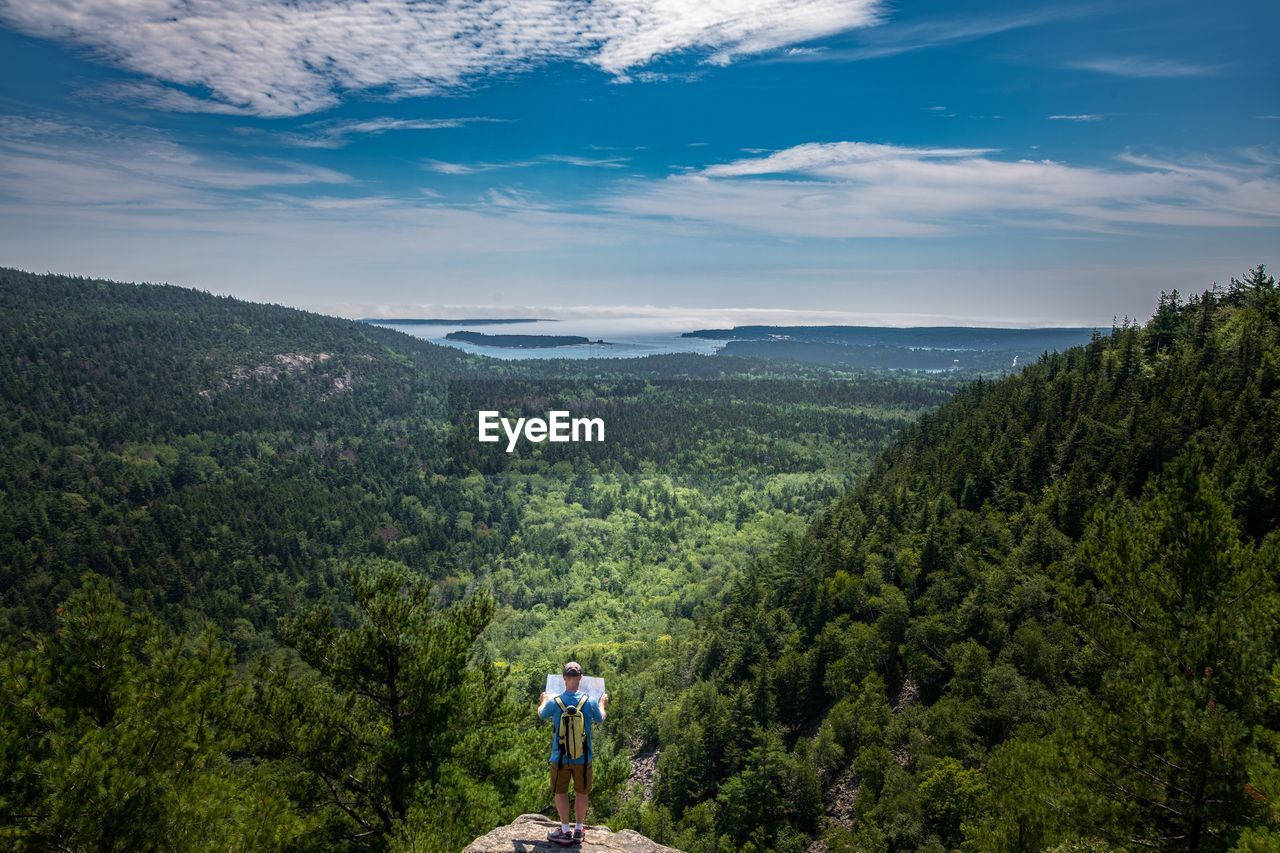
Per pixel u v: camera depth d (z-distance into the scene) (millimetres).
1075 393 127562
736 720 78625
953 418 167125
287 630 20703
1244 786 16109
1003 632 69750
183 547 199375
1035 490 106375
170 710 16031
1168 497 20797
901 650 76188
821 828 63781
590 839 12953
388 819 19844
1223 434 89562
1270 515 66562
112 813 13820
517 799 19562
